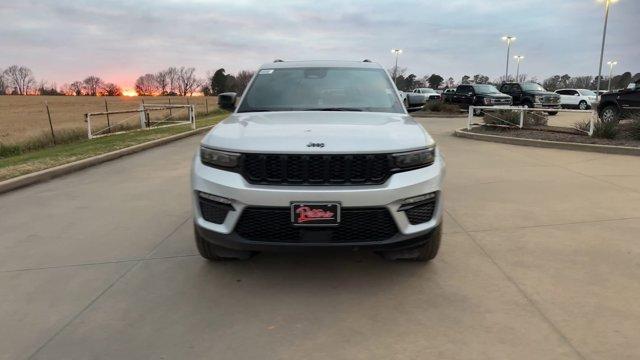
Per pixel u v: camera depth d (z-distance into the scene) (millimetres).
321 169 3504
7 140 16859
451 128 18203
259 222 3562
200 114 33125
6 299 3758
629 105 16375
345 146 3518
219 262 4422
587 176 8055
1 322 3410
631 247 4656
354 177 3531
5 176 8148
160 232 5316
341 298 3693
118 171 9234
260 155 3529
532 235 5027
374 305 3576
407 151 3609
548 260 4355
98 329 3293
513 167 9008
